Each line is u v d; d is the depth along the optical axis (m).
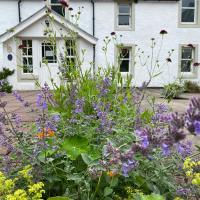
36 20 13.90
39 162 1.94
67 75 4.15
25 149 2.05
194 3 15.46
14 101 8.87
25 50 14.29
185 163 1.74
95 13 14.75
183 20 15.52
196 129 1.18
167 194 1.92
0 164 2.06
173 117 1.31
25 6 14.58
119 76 4.20
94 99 3.50
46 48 14.34
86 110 3.41
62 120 2.59
